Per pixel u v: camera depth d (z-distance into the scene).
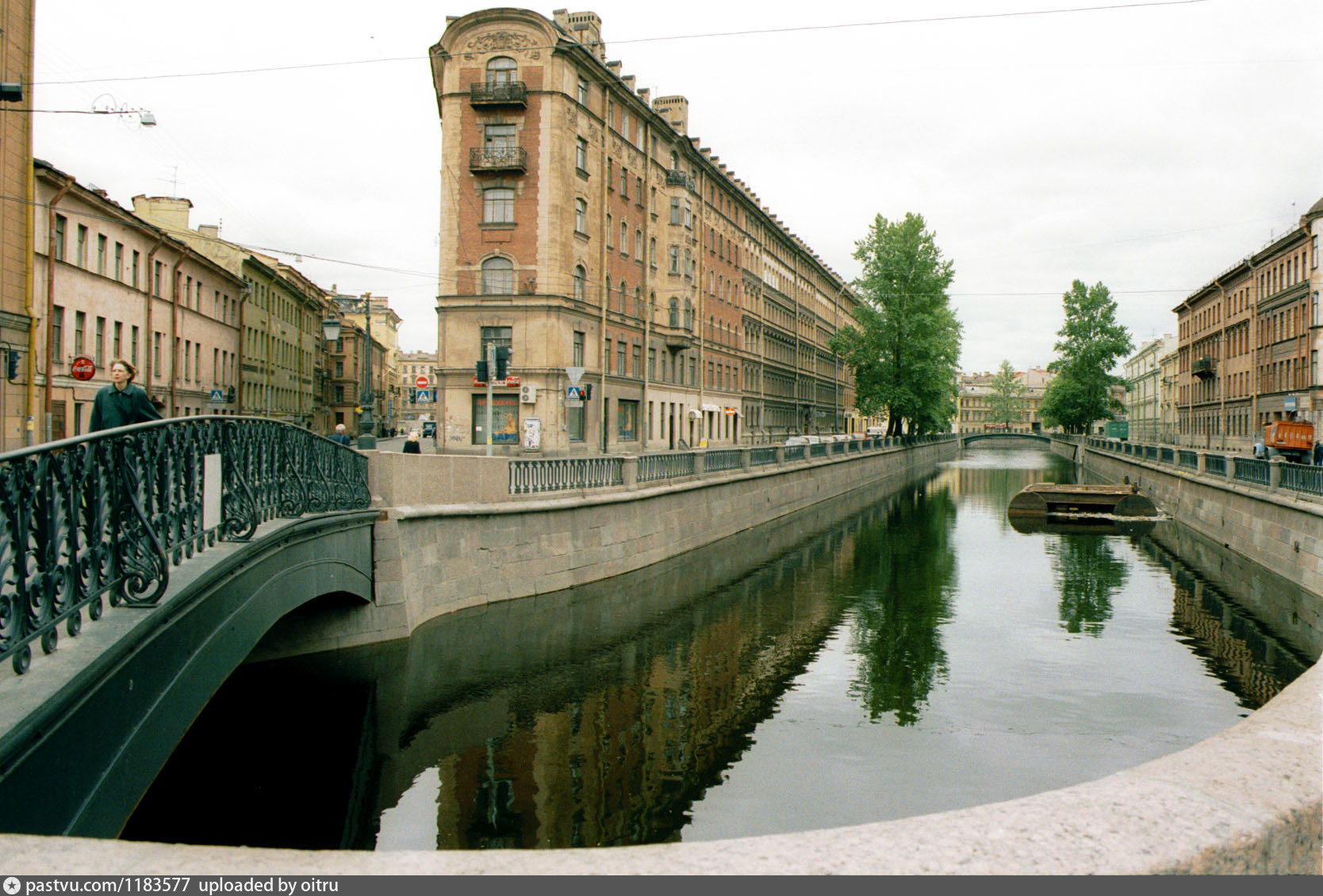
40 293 26.67
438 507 14.20
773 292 71.75
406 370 148.88
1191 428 73.75
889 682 12.61
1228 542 25.56
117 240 33.00
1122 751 9.97
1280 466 21.14
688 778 9.15
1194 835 1.55
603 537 19.05
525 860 1.51
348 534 11.48
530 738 10.24
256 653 12.13
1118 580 20.47
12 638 3.90
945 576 21.02
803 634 15.35
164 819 8.14
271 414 57.62
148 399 7.26
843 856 1.50
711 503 25.95
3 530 3.87
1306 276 46.41
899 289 59.94
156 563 5.23
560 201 37.44
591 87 40.19
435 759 9.58
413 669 12.27
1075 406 76.31
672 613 16.55
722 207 58.34
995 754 9.82
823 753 9.84
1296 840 1.69
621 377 43.38
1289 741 2.03
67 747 4.08
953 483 55.78
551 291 37.12
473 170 37.06
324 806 8.38
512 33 37.25
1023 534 28.84
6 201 22.64
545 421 37.00
